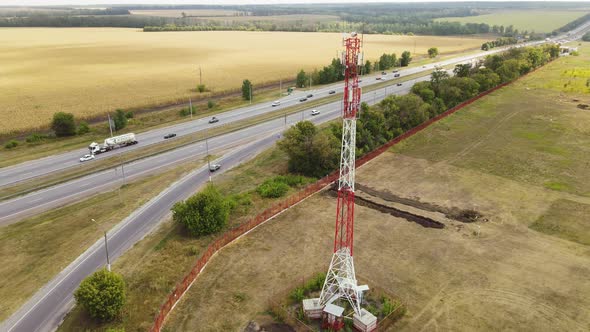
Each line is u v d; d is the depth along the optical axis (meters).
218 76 180.75
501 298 47.44
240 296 47.88
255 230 61.75
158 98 143.88
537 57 193.50
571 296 47.72
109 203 72.56
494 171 82.44
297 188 75.88
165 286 49.75
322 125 112.31
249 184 78.81
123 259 55.75
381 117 99.69
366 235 60.22
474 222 63.75
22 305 48.06
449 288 49.12
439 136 102.50
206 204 61.34
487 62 171.62
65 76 176.00
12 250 58.78
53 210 70.88
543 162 86.38
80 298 43.94
